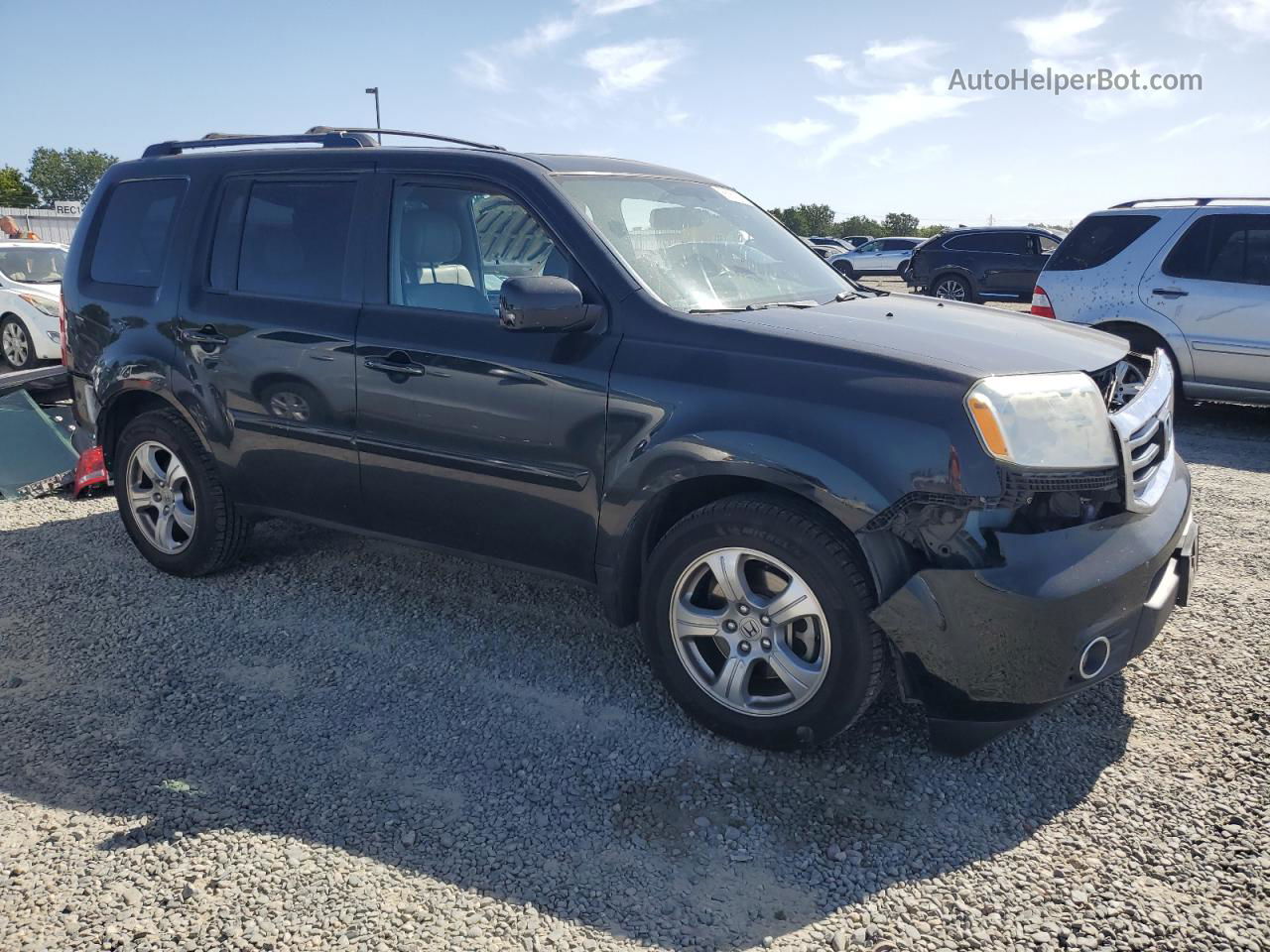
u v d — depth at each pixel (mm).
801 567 2848
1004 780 2898
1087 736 3125
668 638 3152
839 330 3059
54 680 3545
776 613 2943
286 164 4074
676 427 3020
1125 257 8125
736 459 2887
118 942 2260
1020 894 2418
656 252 3490
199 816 2734
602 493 3197
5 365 11930
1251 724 3170
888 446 2725
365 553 4805
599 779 2920
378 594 4309
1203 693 3369
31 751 3074
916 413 2717
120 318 4430
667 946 2262
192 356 4168
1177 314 7848
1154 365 3400
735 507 2947
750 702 3045
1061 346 3139
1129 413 2947
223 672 3596
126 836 2648
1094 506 2803
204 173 4312
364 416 3691
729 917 2355
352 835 2654
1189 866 2510
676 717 3275
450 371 3451
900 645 2740
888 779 2914
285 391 3896
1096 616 2678
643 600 3197
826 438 2797
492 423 3387
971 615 2658
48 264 12750
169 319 4250
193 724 3236
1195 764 2961
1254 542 4918
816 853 2590
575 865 2539
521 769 2975
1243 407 9078
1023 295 20141
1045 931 2293
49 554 4820
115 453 4652
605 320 3238
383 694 3432
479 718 3270
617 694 3432
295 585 4410
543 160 3662
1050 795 2822
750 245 3994
